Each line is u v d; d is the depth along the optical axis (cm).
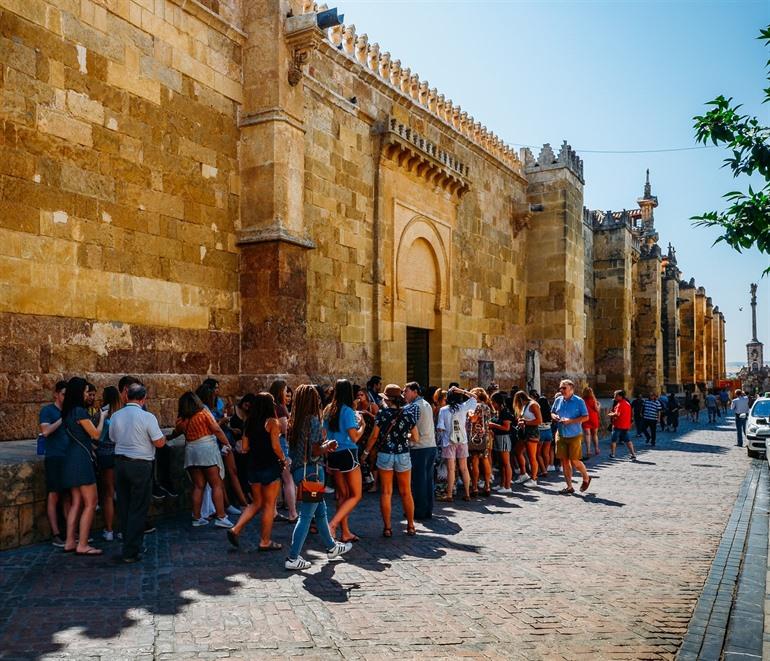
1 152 939
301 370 1404
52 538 849
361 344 1759
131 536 763
